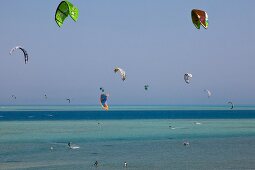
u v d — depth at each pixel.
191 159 50.38
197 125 120.62
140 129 102.50
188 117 185.38
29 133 88.62
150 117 185.38
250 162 48.22
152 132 92.56
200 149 60.50
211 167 44.84
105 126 114.38
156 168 44.19
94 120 150.50
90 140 73.38
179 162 48.09
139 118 172.12
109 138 77.31
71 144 66.56
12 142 69.88
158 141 72.00
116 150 59.12
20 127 108.75
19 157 52.12
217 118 174.00
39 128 104.88
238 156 53.00
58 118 169.25
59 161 48.84
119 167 44.81
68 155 53.81
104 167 44.78
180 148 61.72
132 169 43.59
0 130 97.56
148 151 58.00
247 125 121.44
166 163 47.41
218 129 103.56
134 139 75.50
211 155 53.91
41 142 69.81
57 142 69.81
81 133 88.94
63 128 105.19
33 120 149.25
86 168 44.22
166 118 173.25
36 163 47.41
